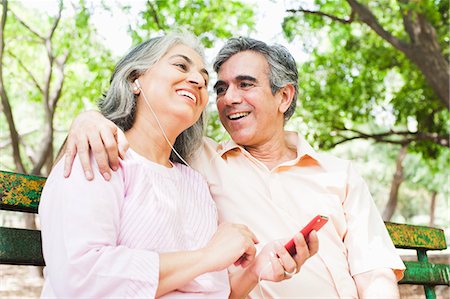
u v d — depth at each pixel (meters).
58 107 13.28
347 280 2.24
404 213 29.62
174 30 2.06
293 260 1.79
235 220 2.27
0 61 10.16
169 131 1.94
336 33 11.48
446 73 8.98
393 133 11.52
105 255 1.49
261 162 2.43
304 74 11.91
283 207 2.33
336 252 2.28
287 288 2.17
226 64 2.49
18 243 1.85
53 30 11.16
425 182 22.61
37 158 11.00
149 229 1.67
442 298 9.83
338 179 2.41
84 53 11.40
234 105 2.45
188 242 1.84
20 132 16.94
